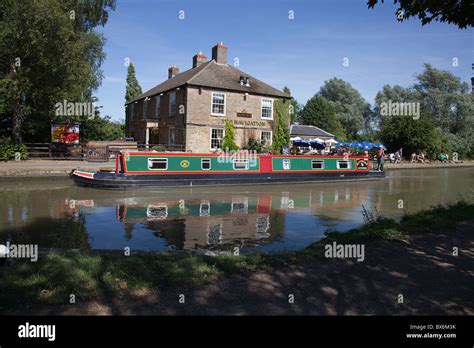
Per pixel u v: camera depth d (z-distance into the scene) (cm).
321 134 4466
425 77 5866
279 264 538
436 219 819
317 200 1530
